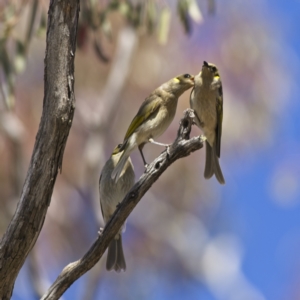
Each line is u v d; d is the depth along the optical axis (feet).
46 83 18.53
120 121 48.47
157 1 35.47
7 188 44.86
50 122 18.35
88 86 47.60
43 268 48.14
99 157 43.19
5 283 18.98
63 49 18.51
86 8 34.86
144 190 20.15
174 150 20.02
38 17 39.63
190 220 53.93
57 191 48.42
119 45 44.88
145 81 47.93
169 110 26.43
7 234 18.56
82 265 20.17
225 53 49.49
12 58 37.93
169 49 48.24
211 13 35.81
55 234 48.49
